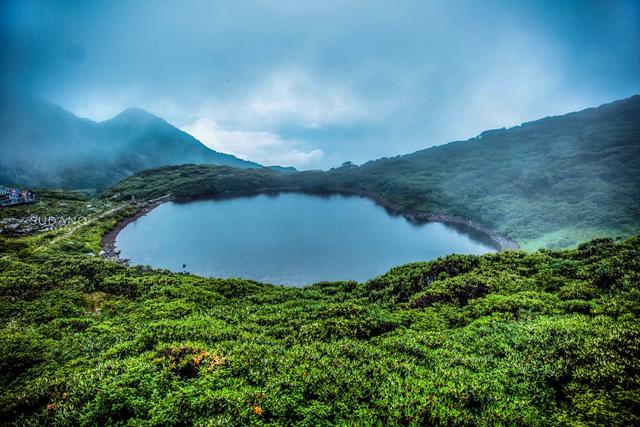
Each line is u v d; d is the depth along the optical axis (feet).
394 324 66.28
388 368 42.73
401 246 277.64
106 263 126.62
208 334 57.62
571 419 31.24
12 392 43.21
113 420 33.55
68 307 83.51
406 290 92.63
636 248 85.71
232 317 77.36
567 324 51.42
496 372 40.83
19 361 53.31
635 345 38.52
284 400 35.83
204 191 573.74
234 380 39.55
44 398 37.50
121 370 41.01
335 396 36.60
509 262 98.27
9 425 34.22
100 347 58.08
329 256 246.27
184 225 349.61
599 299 62.59
